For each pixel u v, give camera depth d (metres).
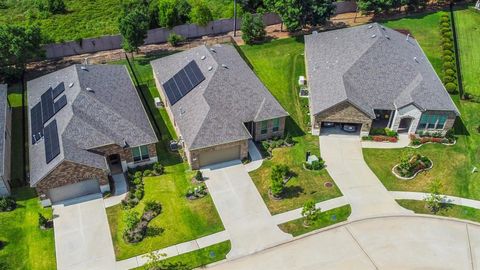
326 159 46.84
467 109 53.53
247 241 38.66
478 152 47.88
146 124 46.41
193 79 50.03
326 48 57.25
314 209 39.16
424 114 48.19
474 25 70.06
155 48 64.69
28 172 44.75
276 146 48.38
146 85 57.22
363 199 42.56
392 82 50.22
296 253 37.84
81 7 71.50
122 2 71.62
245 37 64.94
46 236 38.72
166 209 41.22
